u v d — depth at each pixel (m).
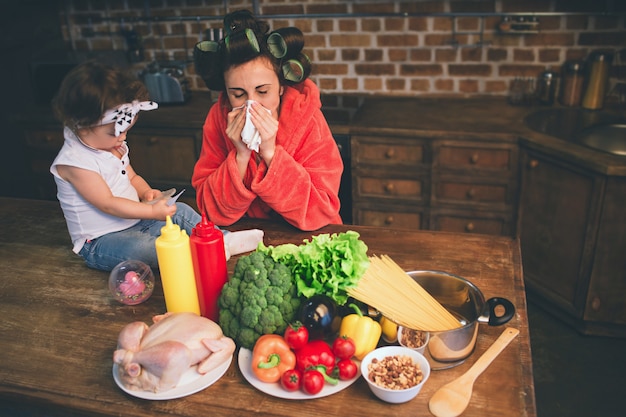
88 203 1.52
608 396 2.21
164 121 2.99
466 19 3.06
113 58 3.45
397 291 1.23
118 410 1.06
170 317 1.17
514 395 1.05
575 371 2.35
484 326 1.25
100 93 1.37
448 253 1.54
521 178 2.60
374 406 1.04
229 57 1.50
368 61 3.29
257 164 1.74
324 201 1.70
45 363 1.19
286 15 3.27
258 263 1.19
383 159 2.78
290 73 1.60
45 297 1.42
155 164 3.13
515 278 1.42
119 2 3.52
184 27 3.49
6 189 3.55
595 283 2.41
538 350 2.47
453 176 2.71
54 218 1.86
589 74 2.86
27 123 3.22
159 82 3.18
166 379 1.07
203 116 3.04
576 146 2.37
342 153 2.82
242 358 1.16
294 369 1.09
